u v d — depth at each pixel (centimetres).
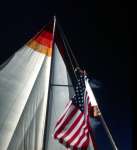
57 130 1380
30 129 1634
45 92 1695
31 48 1720
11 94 1669
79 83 1432
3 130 1619
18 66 1695
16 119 1650
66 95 1659
